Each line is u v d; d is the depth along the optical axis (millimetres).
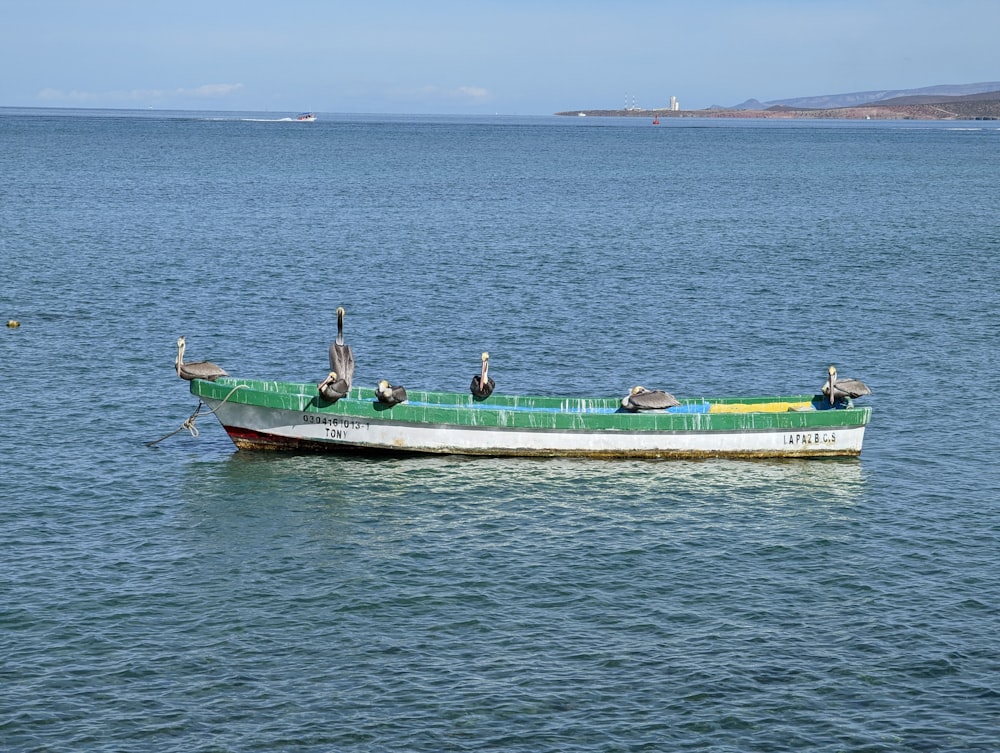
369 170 173000
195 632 24641
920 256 83250
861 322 58625
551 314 59750
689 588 27172
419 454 36594
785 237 93875
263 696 22203
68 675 22766
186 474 34781
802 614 25844
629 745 20797
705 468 36000
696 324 57719
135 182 140250
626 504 32750
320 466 35750
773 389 45719
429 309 60844
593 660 23719
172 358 49094
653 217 108938
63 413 40500
